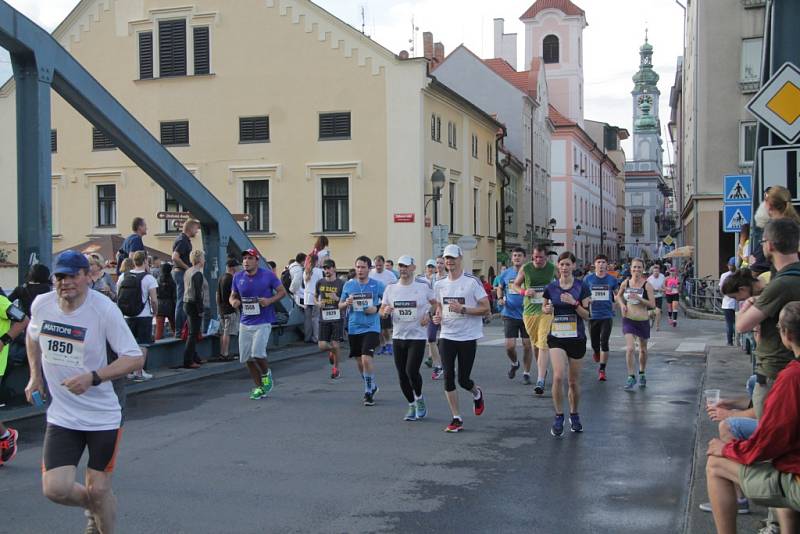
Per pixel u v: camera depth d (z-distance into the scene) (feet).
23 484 23.76
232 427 32.01
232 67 101.50
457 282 30.55
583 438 29.66
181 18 103.24
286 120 99.55
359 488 23.09
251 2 100.53
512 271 44.04
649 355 56.18
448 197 107.14
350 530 19.40
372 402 37.14
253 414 34.83
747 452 14.65
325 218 99.09
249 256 38.19
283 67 99.55
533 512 20.75
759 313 16.99
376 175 96.27
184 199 51.03
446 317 30.76
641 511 20.80
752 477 14.62
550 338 30.14
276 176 99.76
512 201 154.92
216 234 54.13
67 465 16.40
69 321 16.66
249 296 38.24
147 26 104.58
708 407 17.69
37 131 38.17
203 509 21.15
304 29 98.58
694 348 60.29
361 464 25.89
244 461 26.40
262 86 100.37
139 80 104.94
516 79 177.68
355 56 96.73
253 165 100.63
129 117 45.29
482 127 124.88
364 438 29.81
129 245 51.60
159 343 46.32
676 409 35.47
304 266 65.82
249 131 101.04
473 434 30.42
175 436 30.37
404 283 32.73
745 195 48.37
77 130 107.24
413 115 94.79
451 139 108.88
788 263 17.15
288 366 51.75
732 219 48.73
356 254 96.94
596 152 264.72
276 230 100.07
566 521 19.99
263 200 101.50
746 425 16.19
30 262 38.14
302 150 98.94
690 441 29.14
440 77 163.73
